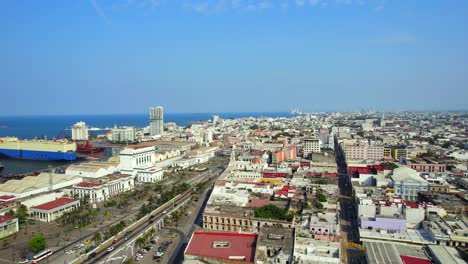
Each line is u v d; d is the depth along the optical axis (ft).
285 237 538.47
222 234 568.00
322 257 519.19
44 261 650.43
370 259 597.11
